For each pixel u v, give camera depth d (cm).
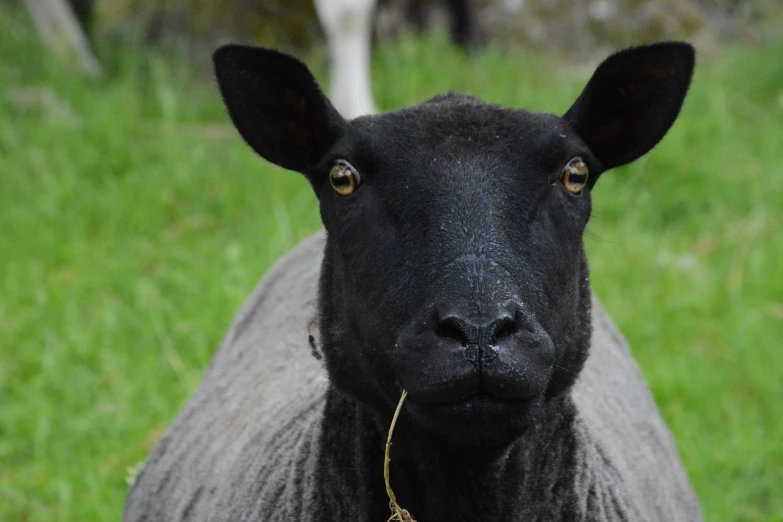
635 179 1347
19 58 1564
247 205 1290
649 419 742
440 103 551
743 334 1077
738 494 902
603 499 591
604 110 595
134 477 800
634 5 1716
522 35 1686
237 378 742
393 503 541
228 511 616
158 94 1476
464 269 485
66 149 1370
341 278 546
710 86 1531
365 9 1346
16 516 895
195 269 1155
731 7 1762
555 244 523
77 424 970
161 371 1018
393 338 504
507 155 520
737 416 981
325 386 640
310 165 591
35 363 1051
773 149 1403
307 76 568
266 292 802
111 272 1169
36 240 1216
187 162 1345
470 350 468
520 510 551
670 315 1109
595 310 777
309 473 573
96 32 1664
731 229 1258
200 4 1623
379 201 522
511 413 484
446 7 1684
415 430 525
